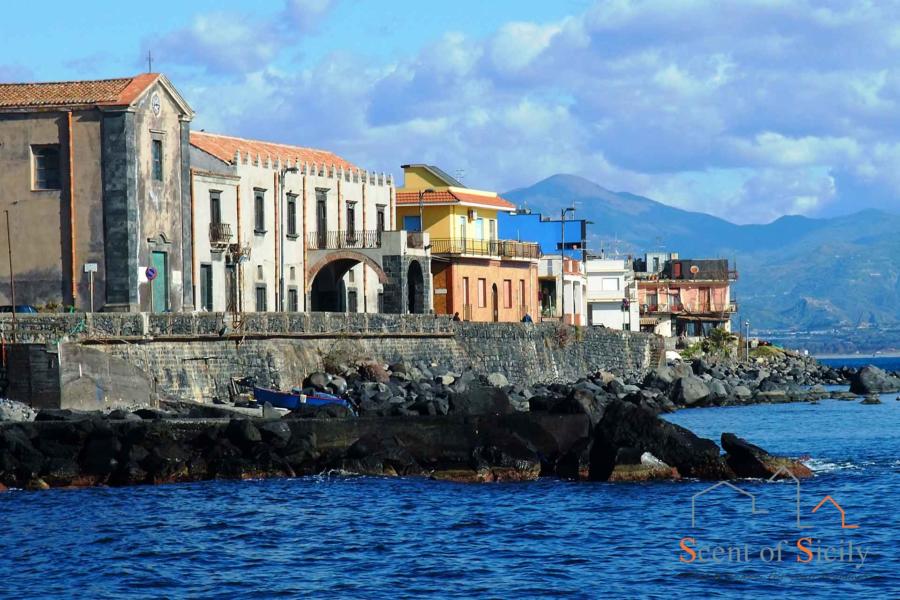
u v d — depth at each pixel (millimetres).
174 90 124438
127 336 101500
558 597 55469
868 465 89938
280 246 143250
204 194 131250
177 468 82062
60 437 81812
